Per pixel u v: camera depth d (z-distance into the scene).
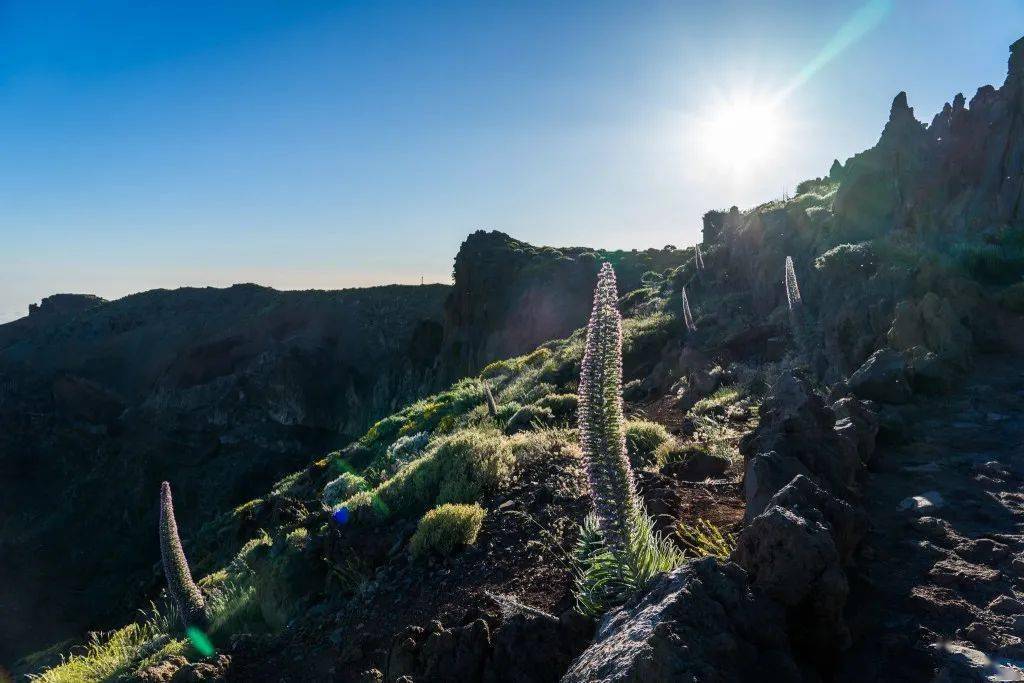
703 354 17.44
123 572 104.75
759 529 4.41
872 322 13.33
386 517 11.77
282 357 151.12
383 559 10.02
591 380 5.03
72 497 127.75
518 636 5.32
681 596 3.82
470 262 87.38
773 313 19.28
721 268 28.62
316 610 9.27
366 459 27.17
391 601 8.50
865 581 5.00
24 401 156.62
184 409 149.38
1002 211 18.50
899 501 6.64
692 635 3.58
